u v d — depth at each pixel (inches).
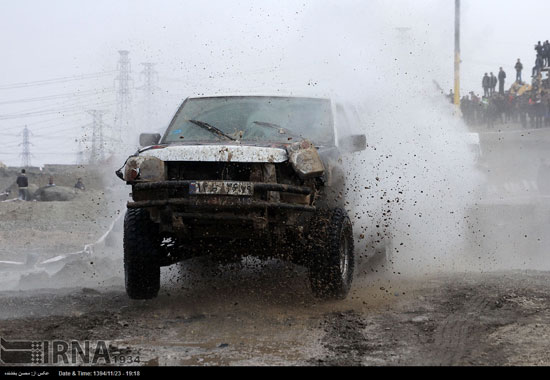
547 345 362.0
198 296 498.9
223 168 450.0
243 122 532.7
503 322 415.8
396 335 386.3
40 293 550.0
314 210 443.2
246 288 522.9
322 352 350.9
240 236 442.3
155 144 514.0
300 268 554.3
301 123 539.5
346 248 490.9
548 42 3225.9
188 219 436.8
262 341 374.3
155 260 465.7
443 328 402.0
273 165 440.1
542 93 3245.6
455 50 3166.8
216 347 361.7
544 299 487.5
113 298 509.4
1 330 396.2
